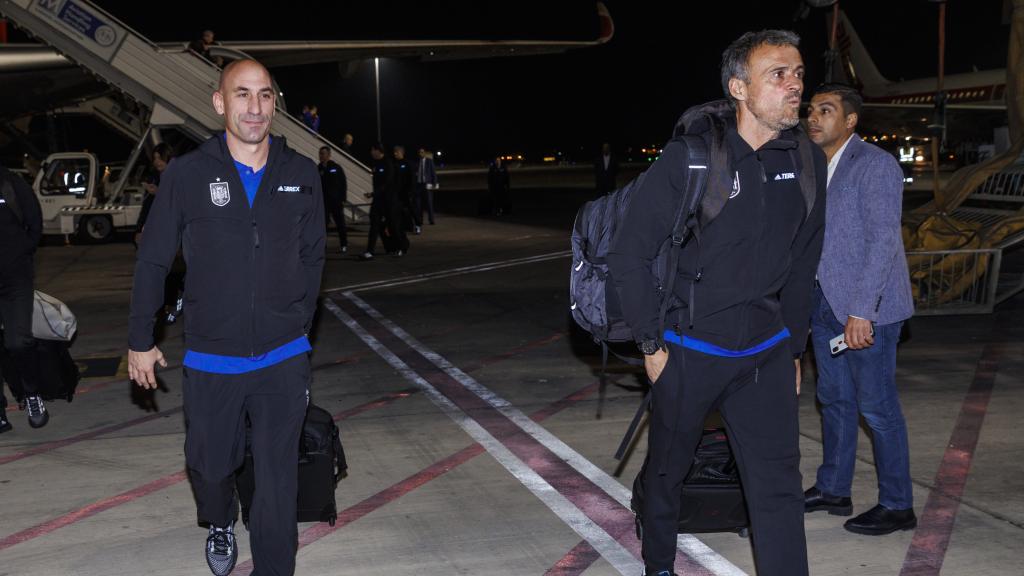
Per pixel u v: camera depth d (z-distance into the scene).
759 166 2.86
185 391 3.23
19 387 6.14
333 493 4.08
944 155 49.62
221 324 3.14
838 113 3.78
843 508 4.17
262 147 3.19
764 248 2.89
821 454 5.04
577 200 31.98
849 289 3.79
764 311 2.94
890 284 3.79
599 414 5.98
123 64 18.97
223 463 3.29
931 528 4.01
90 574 3.73
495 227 20.98
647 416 5.88
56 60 21.75
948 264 9.15
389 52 31.14
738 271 2.88
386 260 14.97
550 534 4.06
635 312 2.90
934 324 8.75
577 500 4.46
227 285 3.12
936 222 9.50
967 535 3.93
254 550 3.28
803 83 2.82
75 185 19.36
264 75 3.12
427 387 6.79
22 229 5.53
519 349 8.06
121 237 20.41
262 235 3.13
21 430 5.82
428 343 8.39
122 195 19.72
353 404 6.35
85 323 9.72
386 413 6.10
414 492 4.61
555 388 6.68
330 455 4.01
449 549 3.91
